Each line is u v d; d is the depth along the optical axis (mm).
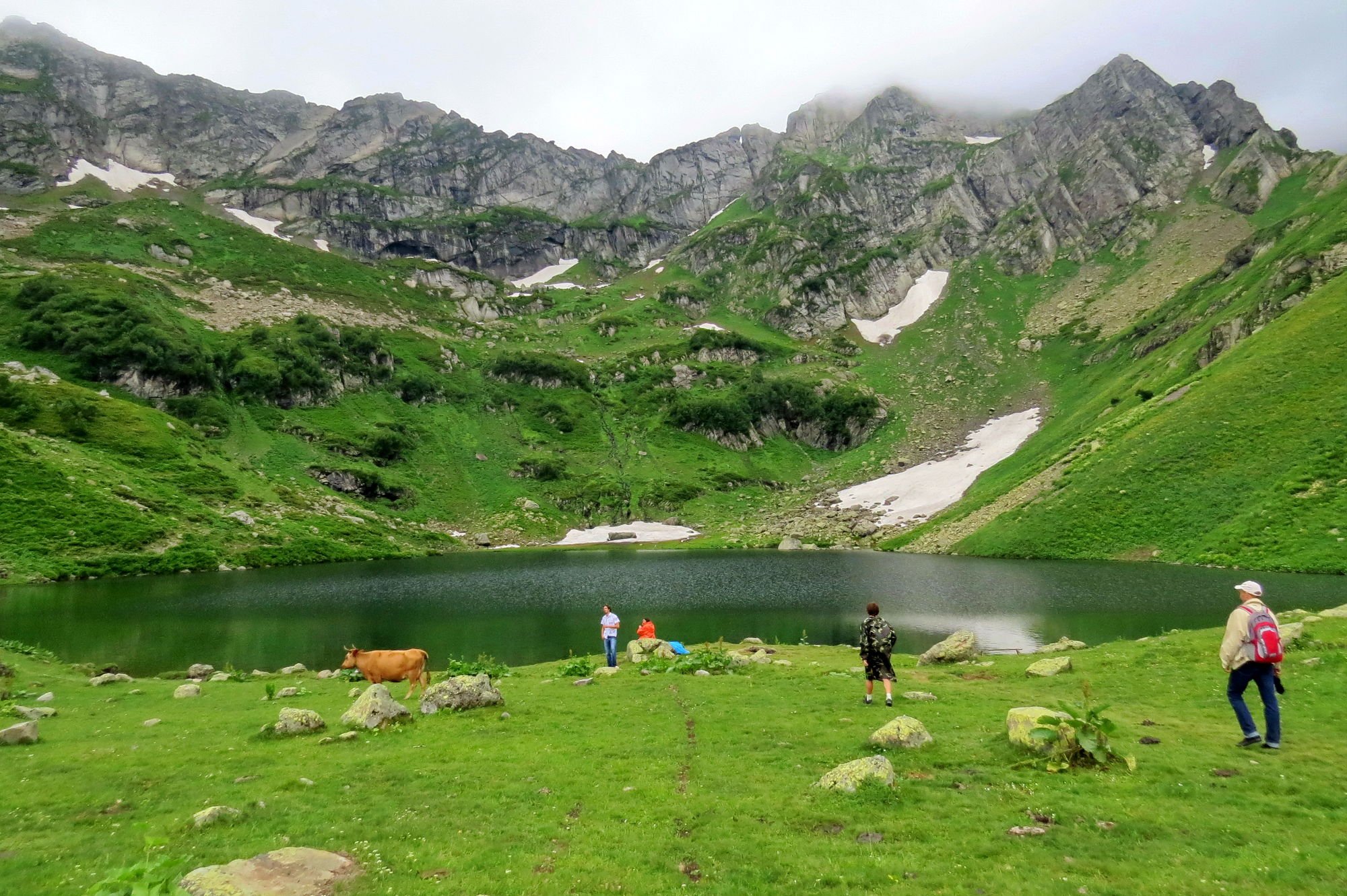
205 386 142875
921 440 174125
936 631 44656
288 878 8586
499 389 194750
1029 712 14945
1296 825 9930
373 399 171375
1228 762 12828
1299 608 40500
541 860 9828
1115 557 71312
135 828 8742
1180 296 171125
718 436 192250
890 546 107562
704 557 105438
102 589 64562
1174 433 82000
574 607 58219
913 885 8766
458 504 145625
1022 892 8422
